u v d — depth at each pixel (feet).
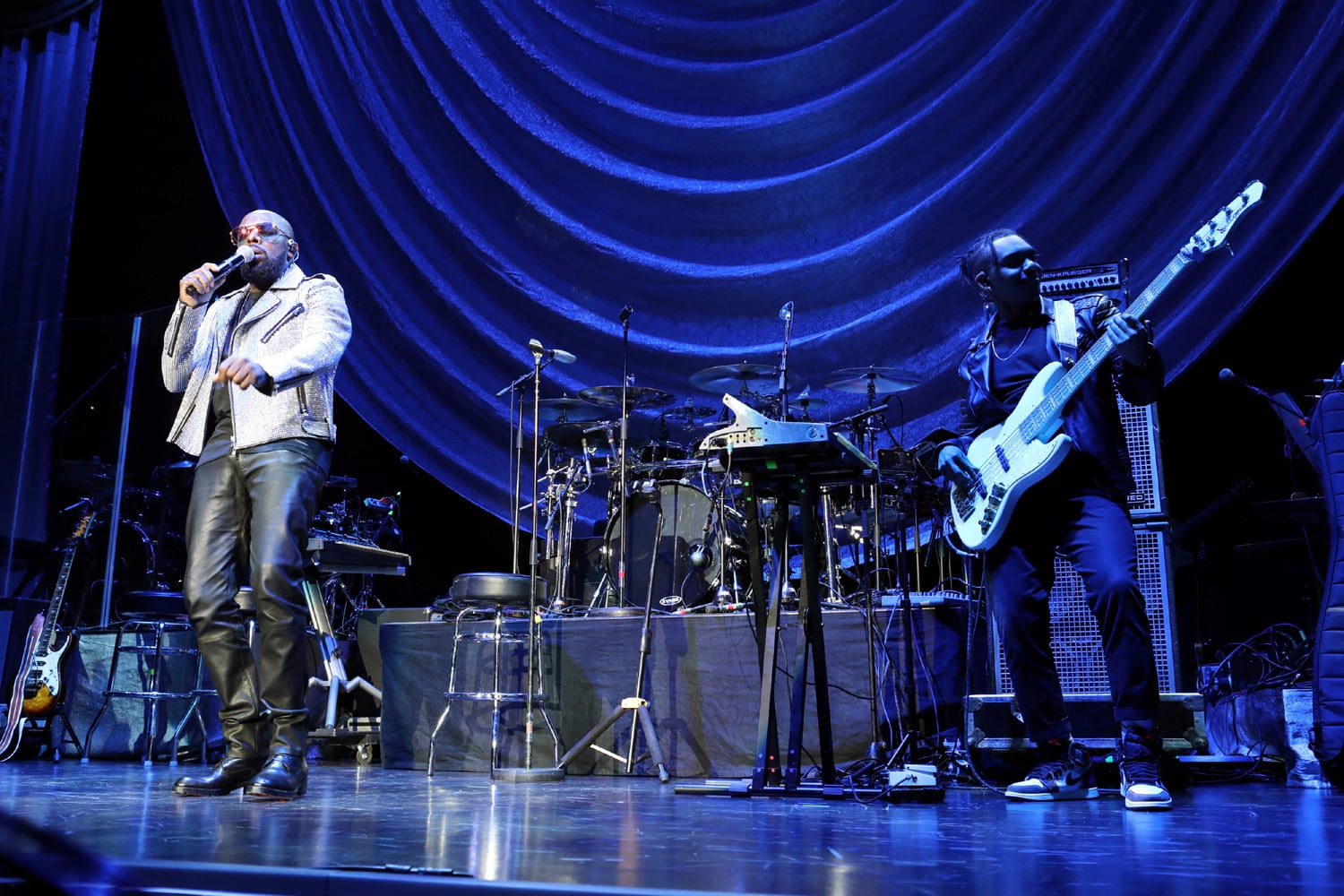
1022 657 9.67
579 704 13.84
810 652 12.92
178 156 21.83
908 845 6.59
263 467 9.57
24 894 2.71
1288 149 14.70
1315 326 16.52
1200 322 15.02
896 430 16.87
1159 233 15.39
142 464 19.39
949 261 16.71
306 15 19.60
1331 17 14.57
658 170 18.20
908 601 11.89
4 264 19.98
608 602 17.87
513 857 5.87
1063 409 9.43
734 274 17.65
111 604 18.39
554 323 18.45
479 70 18.89
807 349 17.26
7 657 16.51
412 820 7.79
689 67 18.08
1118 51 15.84
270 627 9.37
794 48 17.79
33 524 19.27
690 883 5.08
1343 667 10.25
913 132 16.92
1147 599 11.48
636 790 10.98
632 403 17.95
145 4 21.63
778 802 9.55
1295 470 14.58
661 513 17.38
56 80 20.66
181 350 10.08
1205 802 9.27
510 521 18.60
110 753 15.30
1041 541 9.68
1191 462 17.48
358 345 19.03
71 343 19.81
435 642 14.78
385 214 19.02
